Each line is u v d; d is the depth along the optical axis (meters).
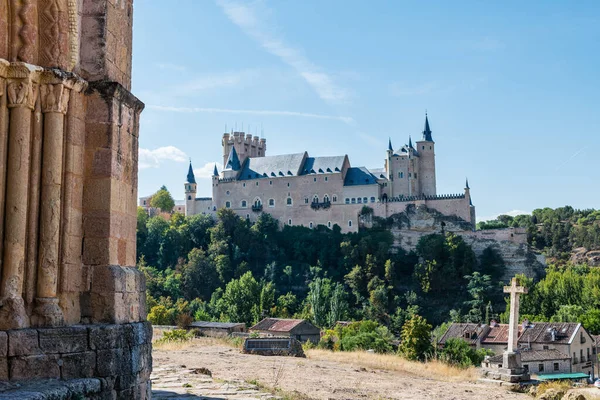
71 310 11.26
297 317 141.38
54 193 10.95
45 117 11.04
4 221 10.52
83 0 12.34
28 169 10.78
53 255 10.84
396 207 196.38
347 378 25.64
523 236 185.25
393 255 187.75
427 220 192.50
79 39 12.18
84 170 11.85
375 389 22.91
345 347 68.06
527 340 87.25
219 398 14.88
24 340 10.05
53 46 11.45
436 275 174.12
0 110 10.65
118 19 12.91
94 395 10.48
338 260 190.75
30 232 10.71
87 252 11.67
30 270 10.68
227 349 36.66
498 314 157.25
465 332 97.00
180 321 88.88
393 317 158.50
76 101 11.65
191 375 19.56
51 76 11.04
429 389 24.53
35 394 8.95
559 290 142.00
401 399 20.69
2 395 8.81
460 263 180.50
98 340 10.88
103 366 10.90
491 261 184.00
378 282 174.00
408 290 178.50
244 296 144.88
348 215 198.75
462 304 167.38
